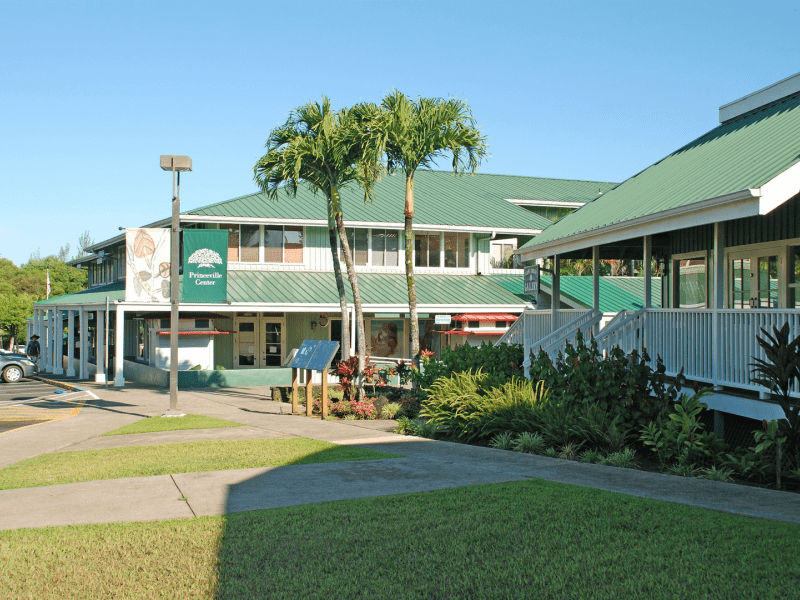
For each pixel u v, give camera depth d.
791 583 4.70
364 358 20.11
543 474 8.65
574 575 4.98
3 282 75.31
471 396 12.74
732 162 11.13
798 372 8.58
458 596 4.69
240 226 29.94
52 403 20.55
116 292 29.11
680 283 16.20
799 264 11.95
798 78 13.11
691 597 4.54
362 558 5.46
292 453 10.45
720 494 7.38
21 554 5.68
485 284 31.61
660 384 10.62
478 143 18.11
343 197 32.81
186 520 6.63
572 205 38.53
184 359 27.84
